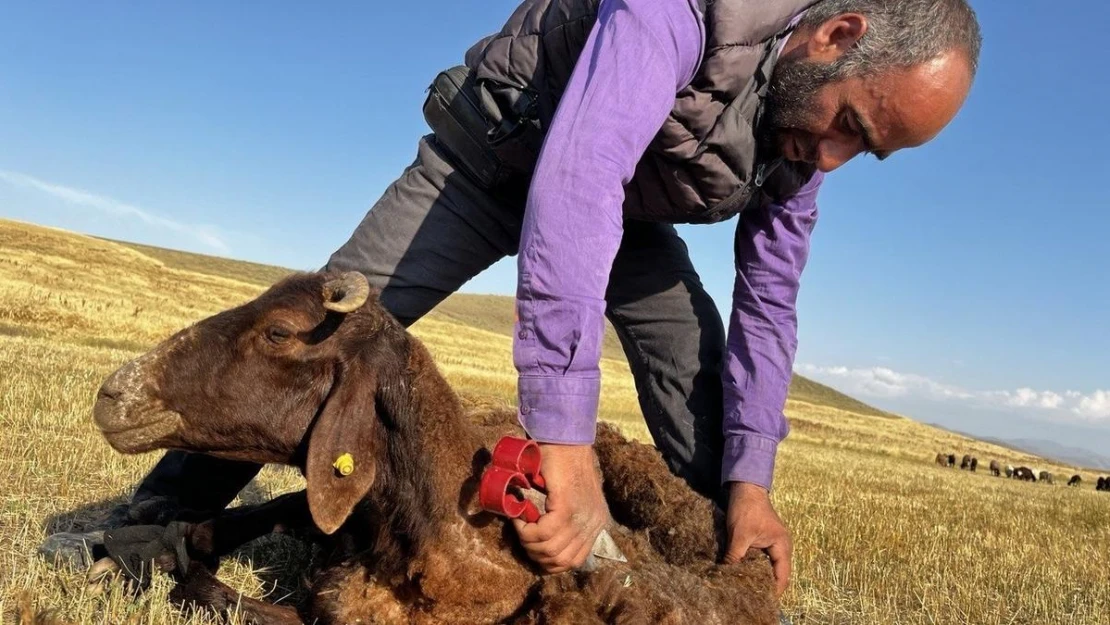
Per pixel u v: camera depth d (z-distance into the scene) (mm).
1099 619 1574
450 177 1111
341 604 921
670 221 1062
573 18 914
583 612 844
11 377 2832
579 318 713
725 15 818
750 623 1003
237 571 1178
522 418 747
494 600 880
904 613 1508
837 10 823
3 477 1454
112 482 1559
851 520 2668
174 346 866
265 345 870
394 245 1125
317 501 842
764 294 1182
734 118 878
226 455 922
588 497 766
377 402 891
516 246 1172
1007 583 1847
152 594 968
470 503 876
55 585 976
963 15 808
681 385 1252
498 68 994
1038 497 5949
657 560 1013
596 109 731
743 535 1097
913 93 802
